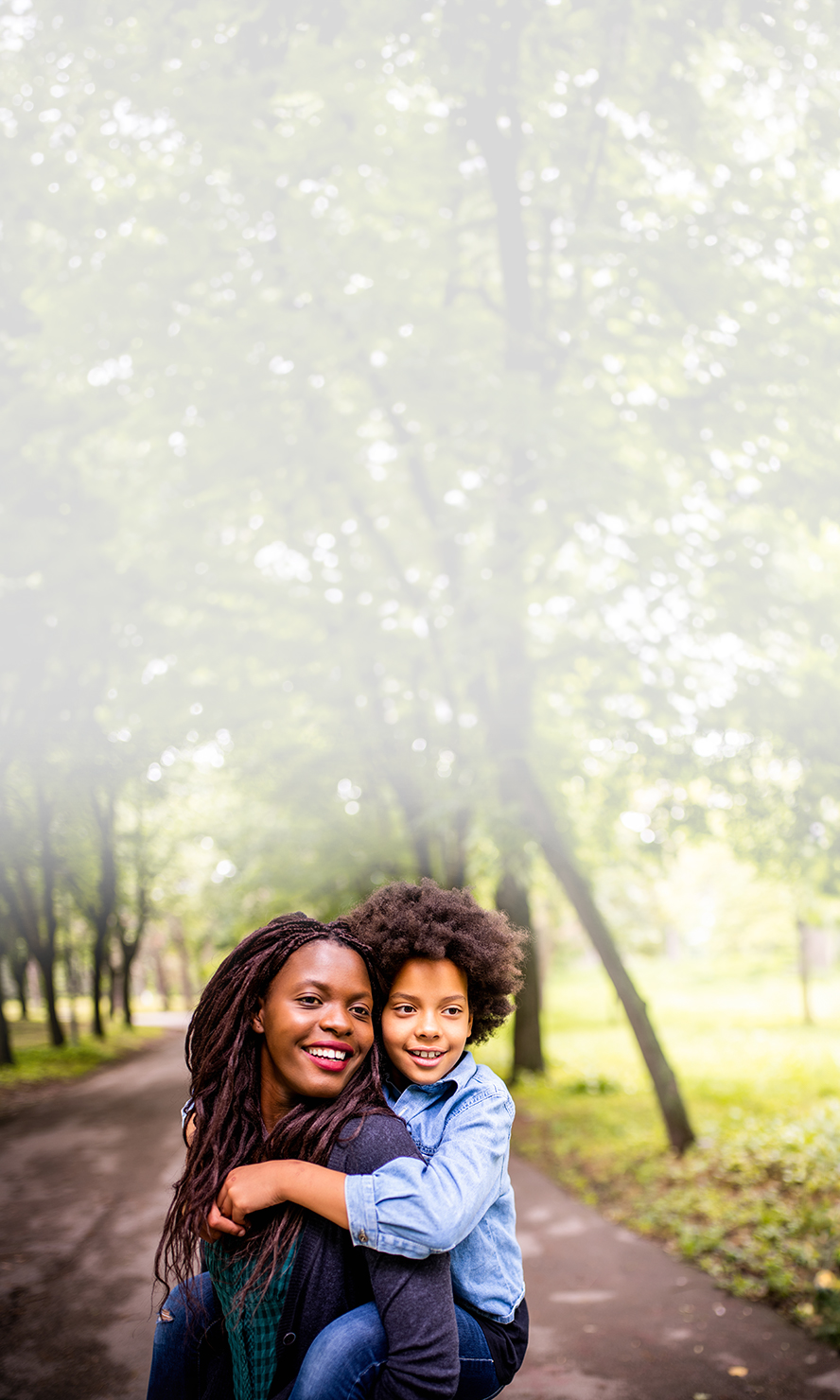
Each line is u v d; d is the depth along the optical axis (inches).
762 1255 233.3
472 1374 72.7
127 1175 374.9
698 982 1513.3
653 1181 323.0
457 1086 78.8
